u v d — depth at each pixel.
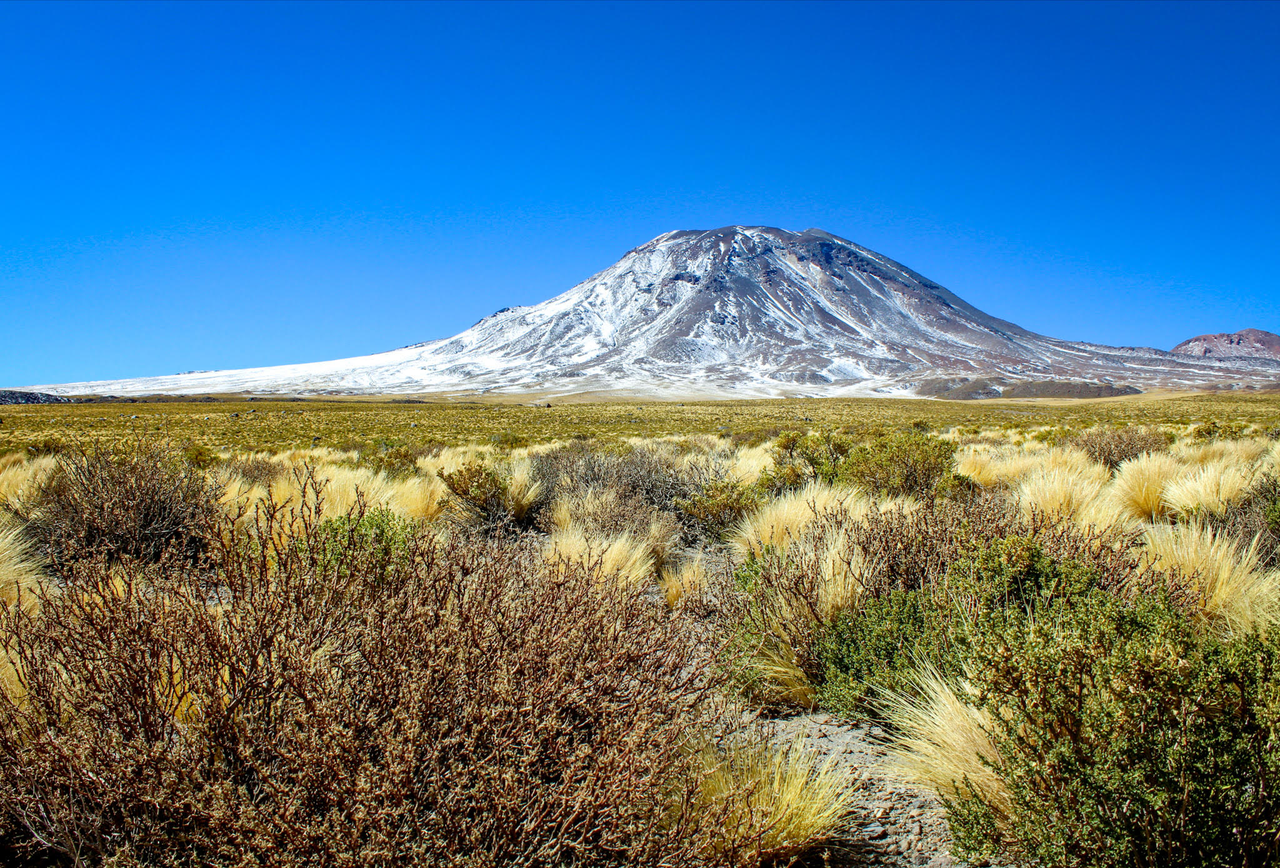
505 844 1.76
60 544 5.20
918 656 3.22
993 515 4.63
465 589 2.67
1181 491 6.86
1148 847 1.79
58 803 1.84
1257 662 2.11
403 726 1.86
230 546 2.55
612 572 4.48
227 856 1.75
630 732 1.98
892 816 2.46
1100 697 1.98
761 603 3.84
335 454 21.23
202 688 1.99
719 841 1.97
